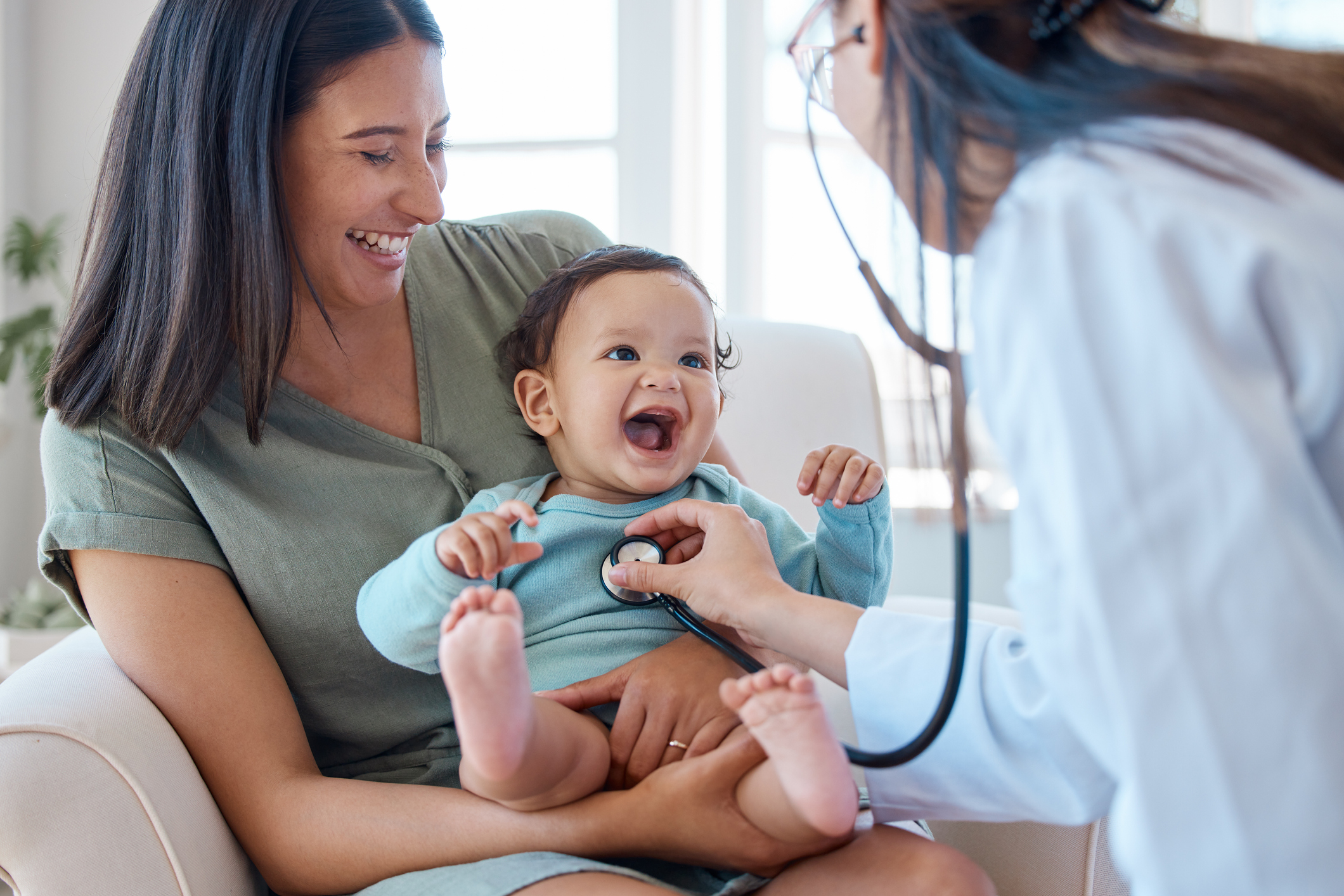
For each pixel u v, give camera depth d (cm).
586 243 125
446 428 102
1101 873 91
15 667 209
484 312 111
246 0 84
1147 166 53
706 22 262
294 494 93
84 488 87
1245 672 46
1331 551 48
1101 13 61
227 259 86
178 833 76
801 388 143
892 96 63
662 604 89
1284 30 245
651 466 94
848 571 100
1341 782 46
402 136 88
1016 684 67
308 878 81
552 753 73
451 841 78
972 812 71
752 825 72
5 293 252
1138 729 48
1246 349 49
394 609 80
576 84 260
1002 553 253
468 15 261
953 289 60
